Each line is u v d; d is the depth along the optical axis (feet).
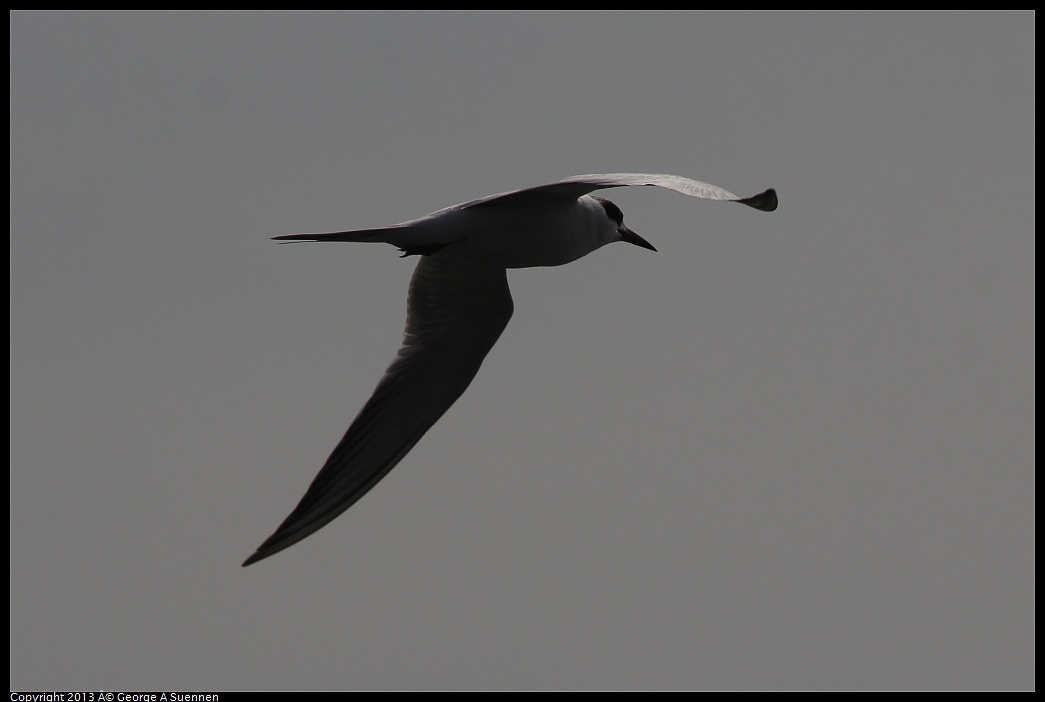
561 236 42.19
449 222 39.68
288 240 37.50
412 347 47.21
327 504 43.32
